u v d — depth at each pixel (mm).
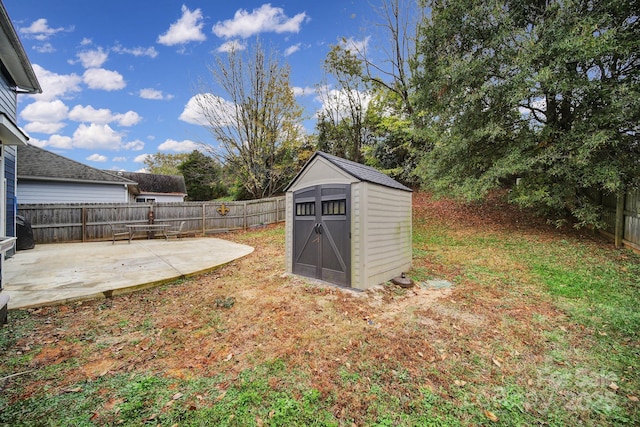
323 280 4512
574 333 2906
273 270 5445
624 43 5402
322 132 16641
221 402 1891
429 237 7875
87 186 11461
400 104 12578
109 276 4758
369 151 14023
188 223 11312
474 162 7879
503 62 6559
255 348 2605
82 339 2727
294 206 5023
